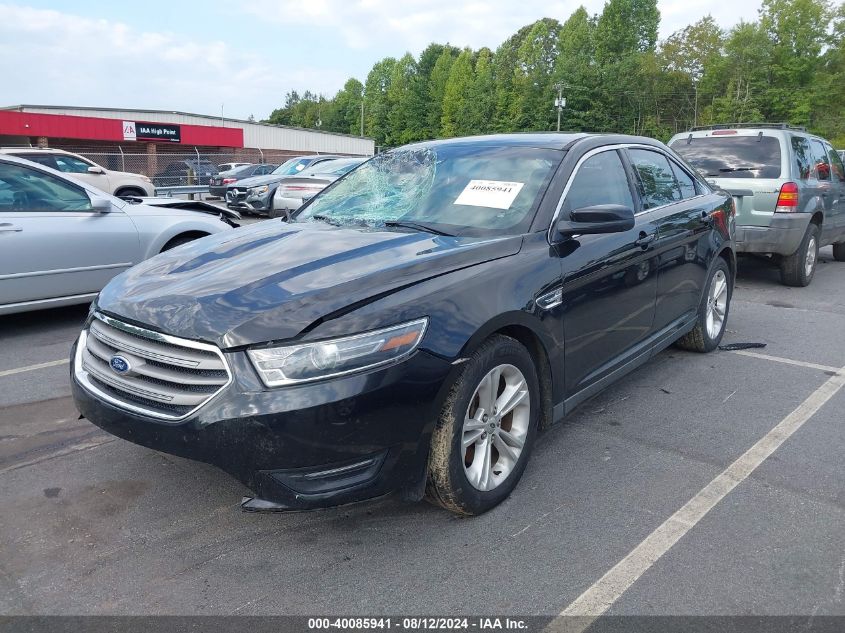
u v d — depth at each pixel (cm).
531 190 366
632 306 409
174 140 4278
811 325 659
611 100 7838
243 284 289
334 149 5606
